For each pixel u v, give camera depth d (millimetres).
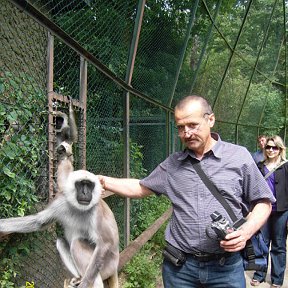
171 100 9375
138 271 6227
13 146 4004
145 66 7242
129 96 6805
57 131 4625
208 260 3447
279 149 6680
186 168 3506
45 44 5961
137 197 3951
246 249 3510
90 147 5555
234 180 3389
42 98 4574
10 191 3979
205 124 3348
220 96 14156
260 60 18547
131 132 7297
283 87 25062
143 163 8055
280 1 20016
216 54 12625
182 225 3502
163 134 9453
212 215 3148
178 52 9094
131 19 6109
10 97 4188
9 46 5387
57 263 5023
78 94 5203
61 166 4105
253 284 6883
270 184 6668
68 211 3910
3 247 3893
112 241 4043
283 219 6652
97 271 3791
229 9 12781
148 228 7512
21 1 3340
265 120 22688
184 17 8797
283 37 22359
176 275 3602
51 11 4523
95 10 5105
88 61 4789
